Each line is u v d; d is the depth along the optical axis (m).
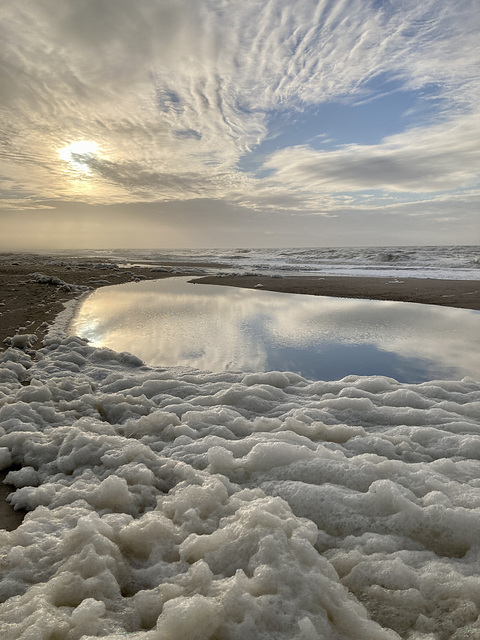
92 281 20.78
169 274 26.64
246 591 1.75
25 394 4.55
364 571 2.01
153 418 3.99
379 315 10.88
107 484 2.69
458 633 1.66
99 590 1.86
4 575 1.99
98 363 6.47
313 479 2.86
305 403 4.50
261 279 21.95
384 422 3.98
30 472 3.15
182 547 2.14
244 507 2.40
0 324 9.59
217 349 7.55
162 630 1.57
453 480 2.81
